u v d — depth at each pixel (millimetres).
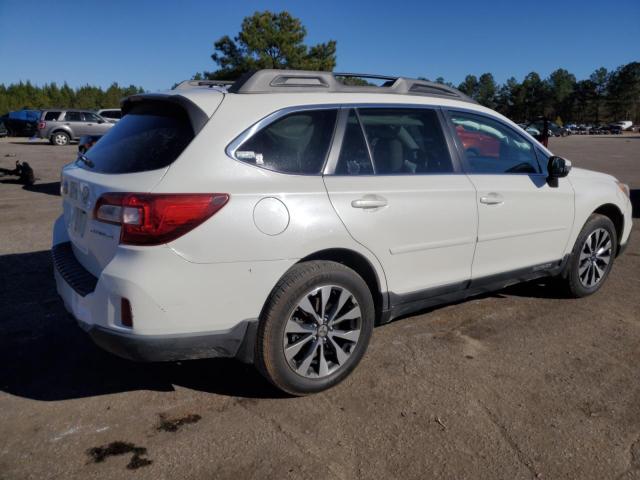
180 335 2781
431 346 3906
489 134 4191
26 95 93688
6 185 12086
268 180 2982
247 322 2930
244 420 2986
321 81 3412
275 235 2926
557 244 4535
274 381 3078
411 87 3846
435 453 2719
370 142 3490
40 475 2529
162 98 3162
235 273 2842
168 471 2566
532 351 3852
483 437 2854
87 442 2779
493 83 131875
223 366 3609
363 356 3482
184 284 2732
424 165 3738
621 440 2850
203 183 2793
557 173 4328
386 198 3379
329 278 3129
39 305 4602
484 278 4051
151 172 2820
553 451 2752
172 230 2686
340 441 2805
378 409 3102
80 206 3152
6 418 2977
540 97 126312
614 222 5227
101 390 3291
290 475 2547
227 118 2982
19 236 7059
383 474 2562
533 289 5199
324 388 3244
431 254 3662
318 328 3168
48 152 22016
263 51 44938
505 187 4066
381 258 3391
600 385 3400
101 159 3236
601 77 122938
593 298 4945
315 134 3270
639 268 5922
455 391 3301
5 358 3670
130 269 2674
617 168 17703
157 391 3283
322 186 3156
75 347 3846
